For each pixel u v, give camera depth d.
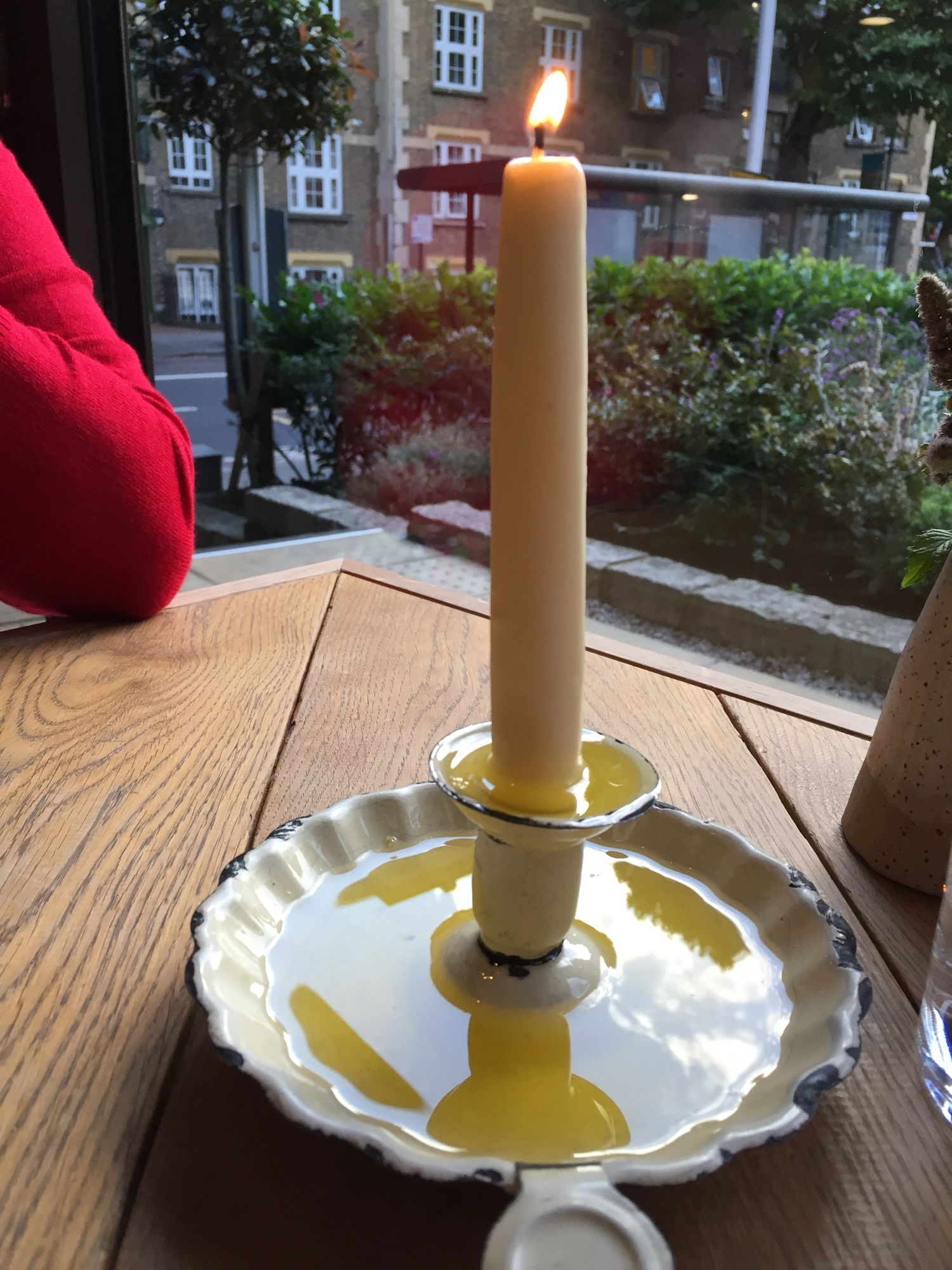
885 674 1.86
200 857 0.43
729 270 2.48
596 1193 0.22
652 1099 0.28
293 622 0.74
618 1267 0.21
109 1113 0.29
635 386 2.62
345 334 2.84
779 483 2.34
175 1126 0.28
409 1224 0.25
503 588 0.27
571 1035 0.30
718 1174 0.27
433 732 0.56
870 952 0.39
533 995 0.31
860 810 0.45
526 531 0.26
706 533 2.47
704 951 0.35
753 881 0.38
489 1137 0.26
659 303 2.59
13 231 0.80
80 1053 0.32
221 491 2.72
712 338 2.53
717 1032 0.31
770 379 2.36
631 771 0.30
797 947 0.34
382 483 2.99
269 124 2.53
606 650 0.71
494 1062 0.29
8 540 0.73
